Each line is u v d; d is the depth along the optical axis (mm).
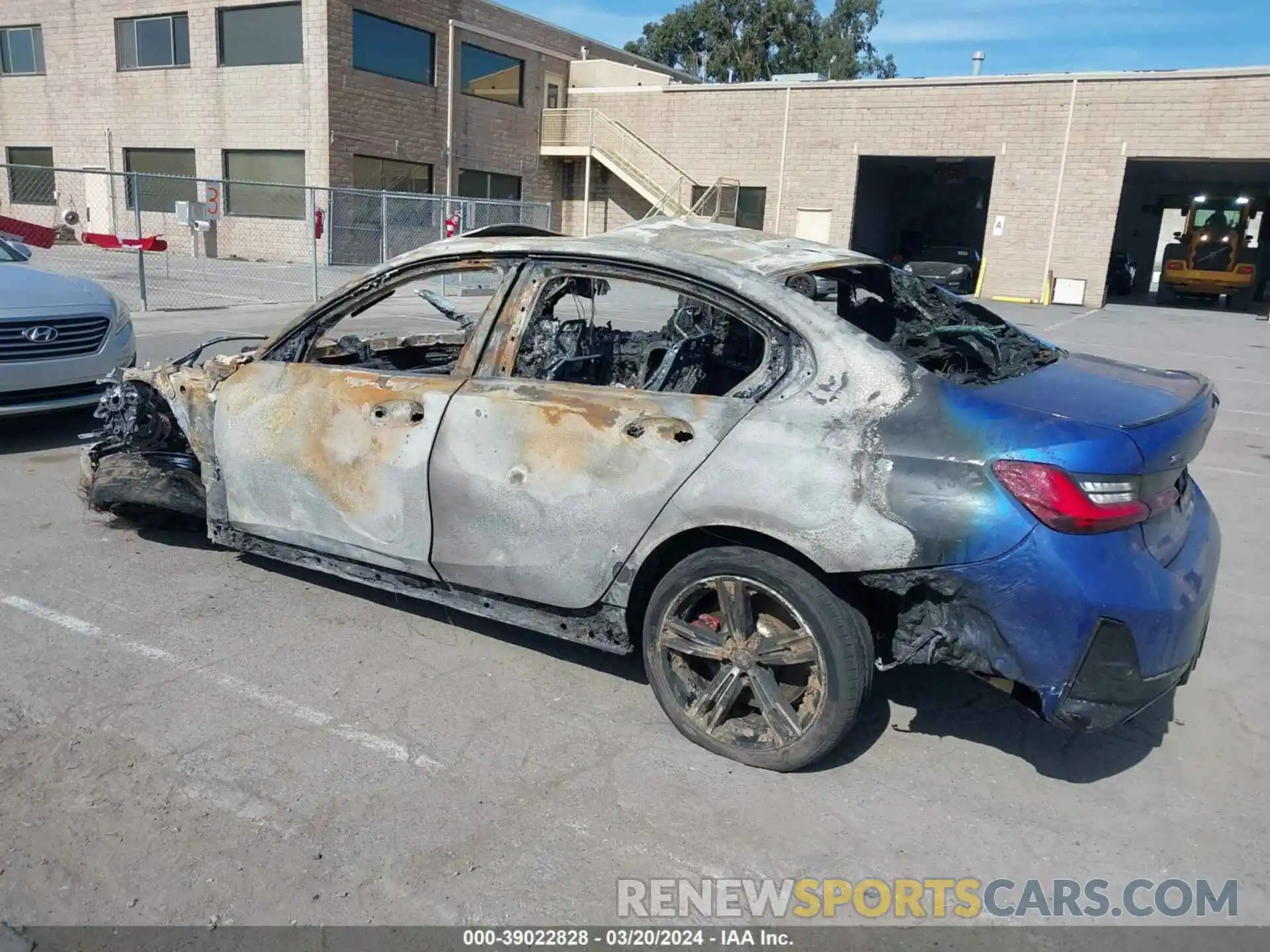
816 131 27469
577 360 3943
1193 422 3135
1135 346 15703
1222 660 4219
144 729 3418
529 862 2812
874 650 3355
